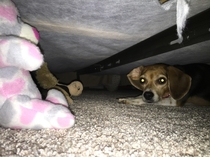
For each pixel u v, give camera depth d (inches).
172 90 14.8
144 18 9.9
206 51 15.2
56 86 13.4
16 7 8.3
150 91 14.9
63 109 7.4
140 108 13.5
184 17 8.6
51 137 6.7
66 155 5.4
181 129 8.4
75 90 14.7
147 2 8.3
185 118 10.7
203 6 9.3
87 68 25.3
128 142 6.5
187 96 16.2
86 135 6.9
